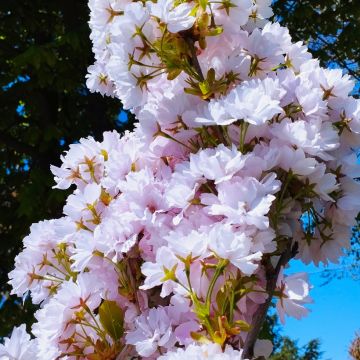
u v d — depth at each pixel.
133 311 0.41
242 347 0.35
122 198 0.41
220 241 0.33
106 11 0.45
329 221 0.41
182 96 0.41
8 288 1.93
